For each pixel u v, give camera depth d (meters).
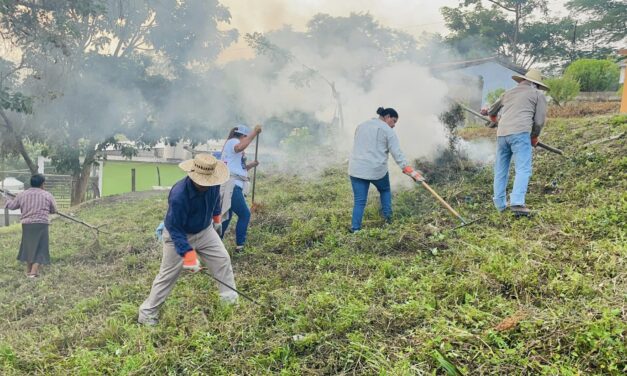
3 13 9.04
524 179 5.28
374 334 3.30
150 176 24.05
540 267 3.84
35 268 6.24
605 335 2.73
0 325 4.70
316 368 3.12
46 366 3.53
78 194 14.69
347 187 8.25
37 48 10.25
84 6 9.70
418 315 3.40
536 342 2.87
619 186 5.55
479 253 4.29
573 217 4.84
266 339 3.53
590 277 3.58
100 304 4.78
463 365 2.81
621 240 4.14
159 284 4.10
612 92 14.55
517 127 5.41
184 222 3.91
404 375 2.76
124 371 3.30
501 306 3.33
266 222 6.74
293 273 4.86
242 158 5.89
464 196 6.46
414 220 5.82
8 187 21.91
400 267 4.48
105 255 6.75
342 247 5.34
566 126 8.91
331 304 3.79
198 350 3.46
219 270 4.22
